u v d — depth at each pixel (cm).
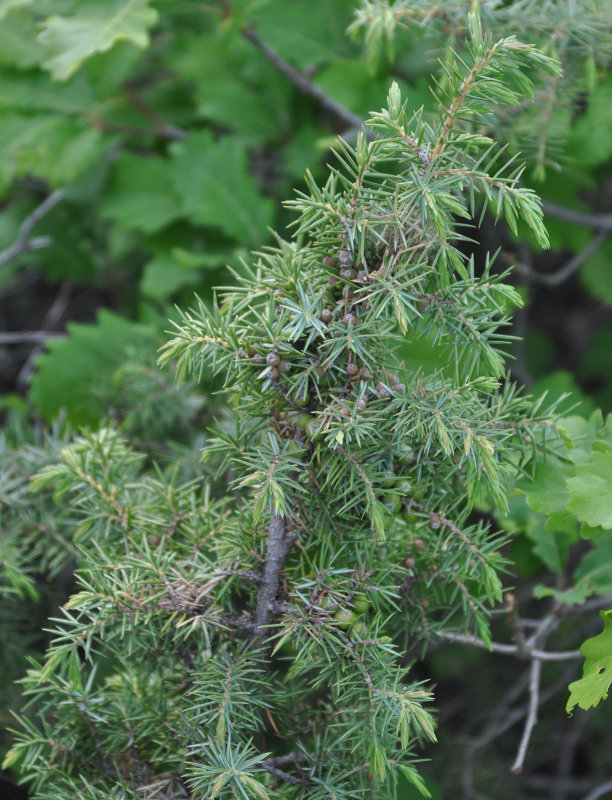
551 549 228
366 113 290
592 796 254
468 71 200
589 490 211
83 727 206
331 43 311
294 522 202
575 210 306
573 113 239
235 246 327
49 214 378
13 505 225
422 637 209
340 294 201
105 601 201
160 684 207
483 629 207
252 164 378
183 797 205
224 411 238
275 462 199
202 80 337
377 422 200
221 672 202
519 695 340
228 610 207
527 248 316
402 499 204
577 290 438
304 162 327
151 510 213
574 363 439
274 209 335
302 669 202
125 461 218
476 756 320
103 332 265
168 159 352
